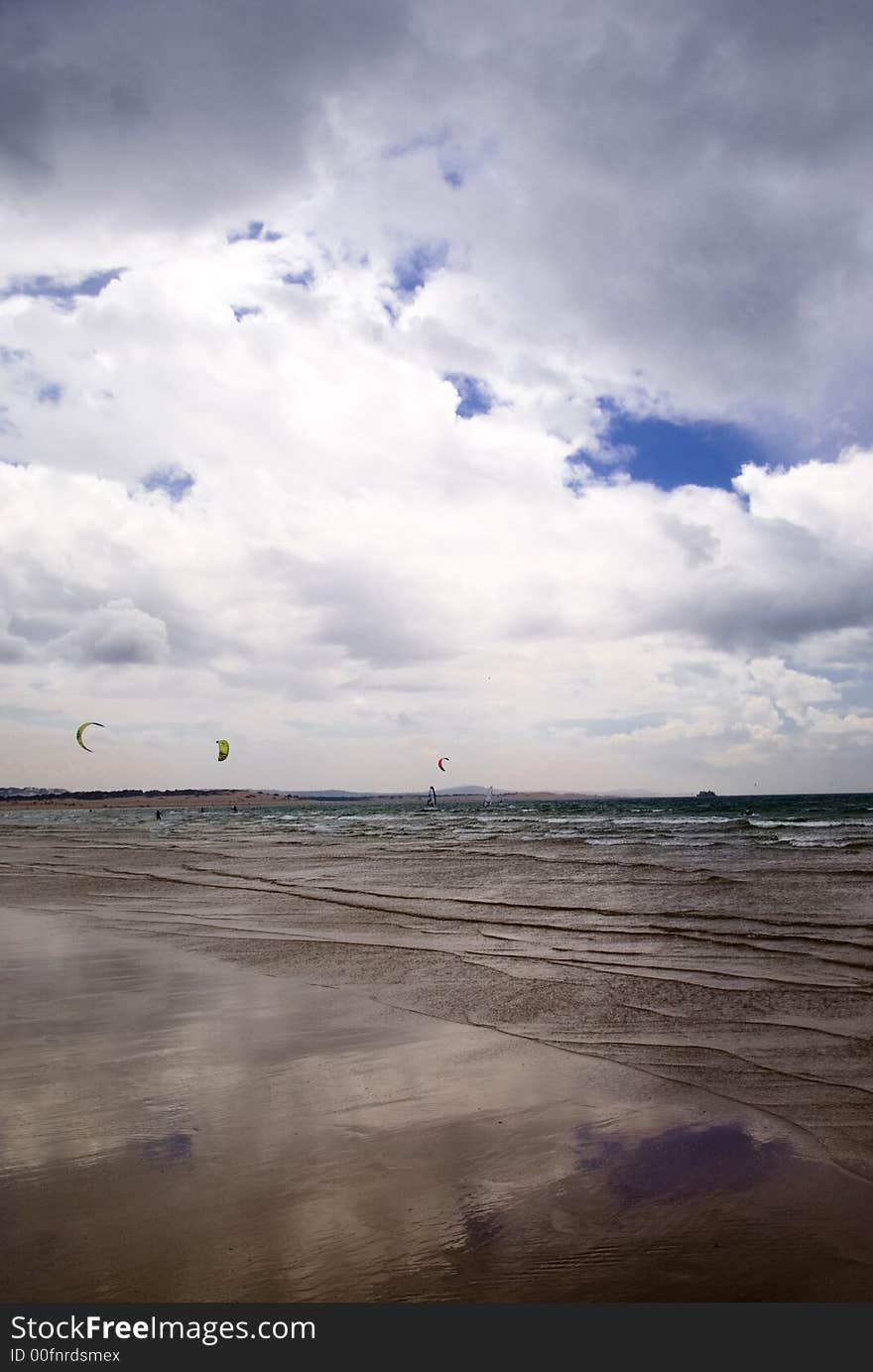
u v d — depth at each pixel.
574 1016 7.42
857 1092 5.41
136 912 14.98
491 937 11.58
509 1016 7.44
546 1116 5.05
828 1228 3.71
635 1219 3.80
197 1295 3.25
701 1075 5.80
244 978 9.11
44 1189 4.07
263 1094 5.43
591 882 18.34
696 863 22.72
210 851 33.12
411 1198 3.99
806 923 12.02
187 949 10.95
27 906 16.34
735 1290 3.30
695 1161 4.41
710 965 9.48
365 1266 3.45
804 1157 4.45
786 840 33.31
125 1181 4.16
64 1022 7.28
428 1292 3.30
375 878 20.17
